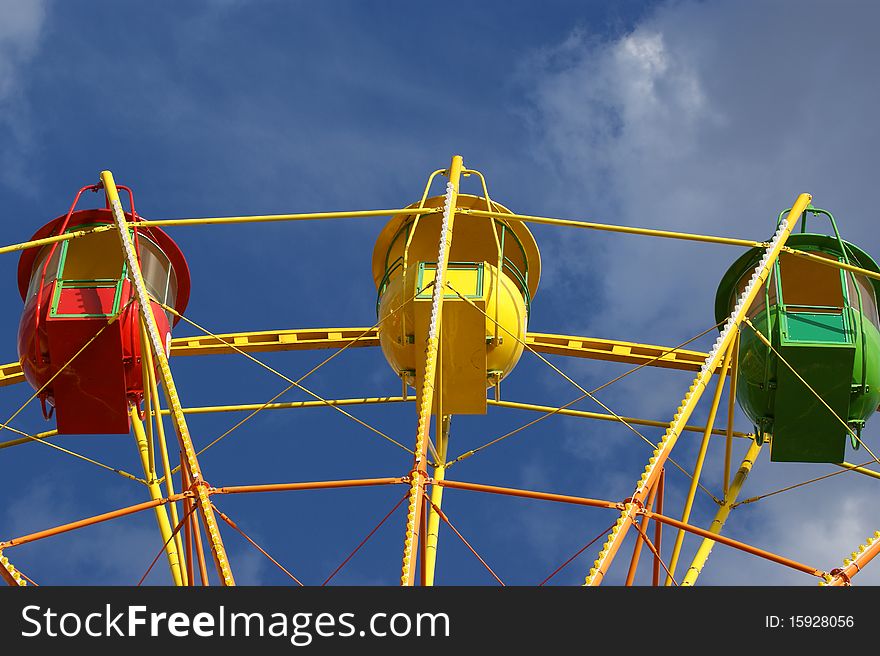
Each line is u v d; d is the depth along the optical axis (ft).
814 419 98.94
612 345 114.32
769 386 98.63
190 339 113.60
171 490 90.74
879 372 99.55
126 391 98.68
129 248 89.66
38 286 101.35
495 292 97.25
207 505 78.13
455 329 95.86
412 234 97.35
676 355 114.21
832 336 97.09
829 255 104.83
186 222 95.14
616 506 77.82
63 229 99.60
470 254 105.91
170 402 81.82
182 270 107.86
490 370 97.60
